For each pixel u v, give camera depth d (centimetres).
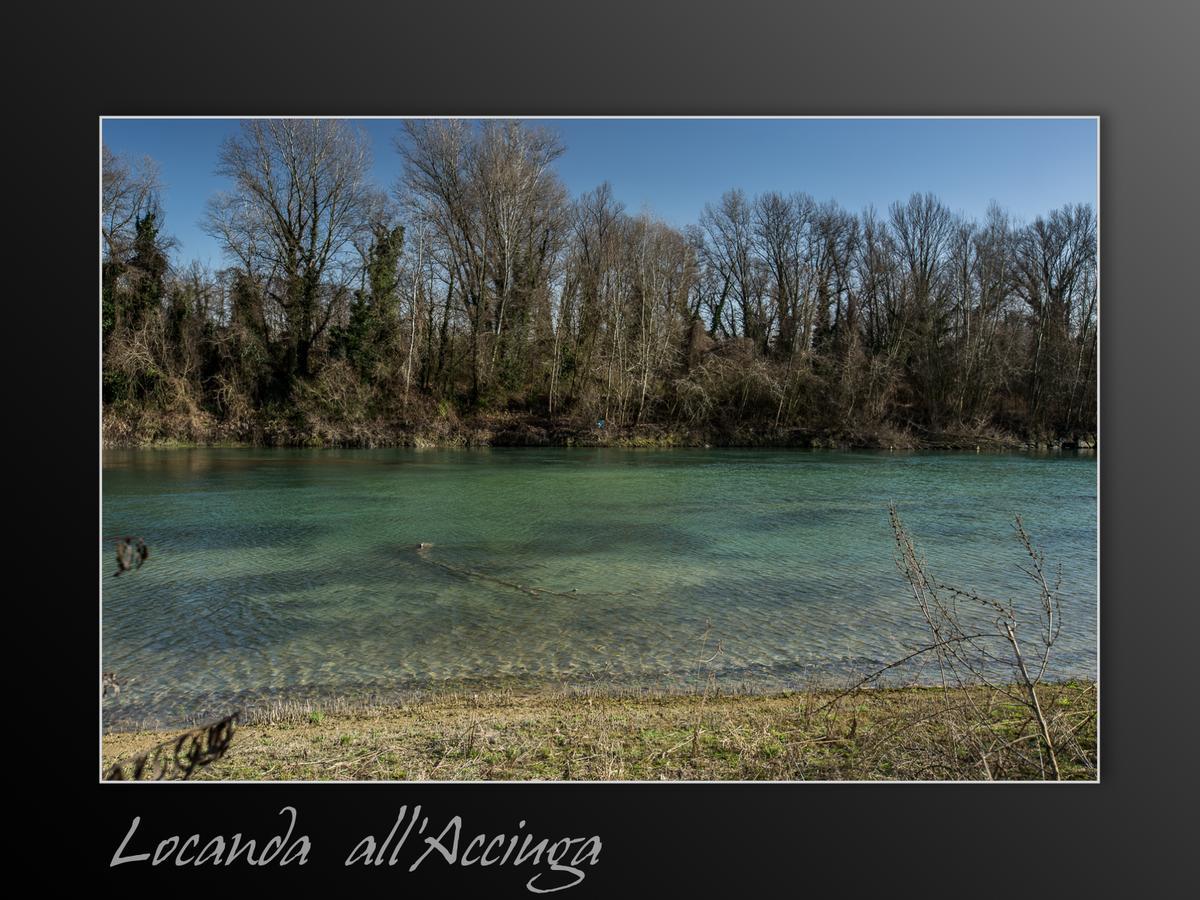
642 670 932
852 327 4884
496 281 4562
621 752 623
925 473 3067
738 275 5584
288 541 1706
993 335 4516
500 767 598
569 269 4712
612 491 2505
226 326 4059
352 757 625
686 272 4884
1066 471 3148
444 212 4369
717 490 2552
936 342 4662
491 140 4306
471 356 4528
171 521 1933
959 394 4469
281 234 4144
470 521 1955
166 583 1352
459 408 4447
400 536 1762
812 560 1535
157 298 3884
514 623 1127
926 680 885
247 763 612
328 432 3956
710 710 748
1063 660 959
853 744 627
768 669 934
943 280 4806
